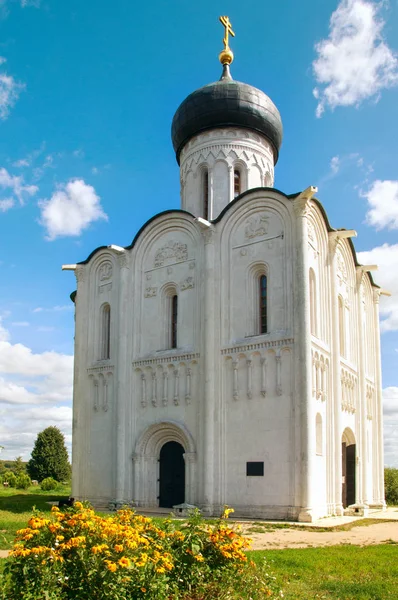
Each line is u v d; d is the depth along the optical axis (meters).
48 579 7.97
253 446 25.58
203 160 34.59
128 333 31.34
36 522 8.62
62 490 51.00
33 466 64.94
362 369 32.78
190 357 28.36
